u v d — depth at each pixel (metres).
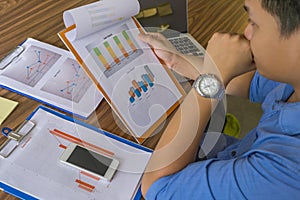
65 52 0.93
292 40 0.55
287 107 0.66
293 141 0.60
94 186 0.70
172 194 0.66
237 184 0.60
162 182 0.69
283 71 0.61
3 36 0.96
